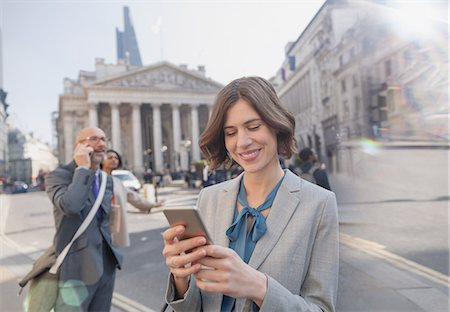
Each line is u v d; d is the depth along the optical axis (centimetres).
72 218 237
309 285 110
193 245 86
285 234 110
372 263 427
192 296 111
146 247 652
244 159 115
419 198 823
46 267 229
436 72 880
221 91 119
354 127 947
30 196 1955
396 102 1003
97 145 264
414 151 1605
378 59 873
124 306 375
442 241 504
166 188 2428
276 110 114
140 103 4197
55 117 4275
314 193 117
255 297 89
